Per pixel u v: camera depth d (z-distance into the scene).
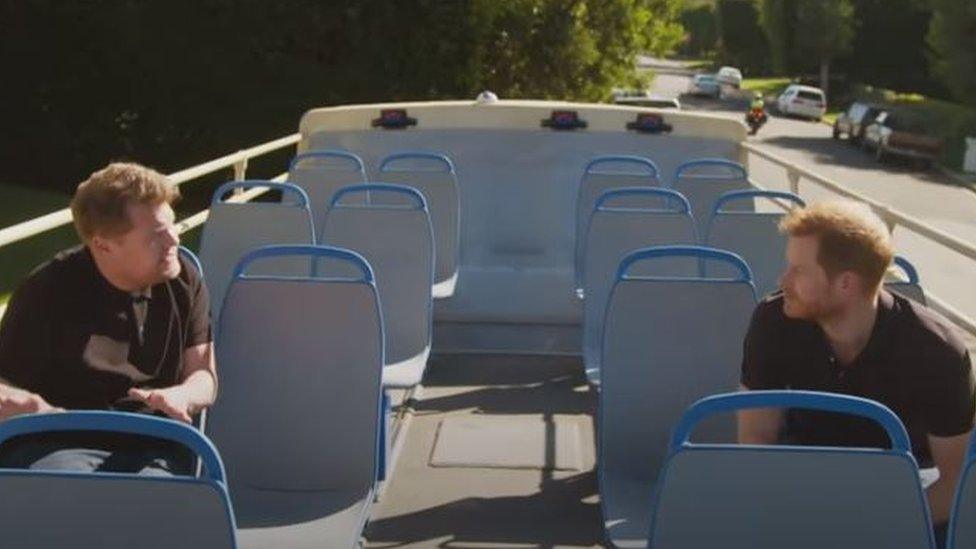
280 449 4.56
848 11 68.12
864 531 2.99
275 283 4.55
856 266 3.60
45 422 2.94
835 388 3.75
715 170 7.98
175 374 3.92
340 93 25.25
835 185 6.89
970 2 48.69
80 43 26.47
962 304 17.59
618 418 4.61
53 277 3.79
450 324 7.31
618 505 4.36
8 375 3.75
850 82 69.88
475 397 6.46
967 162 41.75
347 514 4.36
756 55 91.12
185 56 25.59
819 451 2.98
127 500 2.89
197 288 4.02
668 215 6.39
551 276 7.78
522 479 5.36
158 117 26.55
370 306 4.54
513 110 7.98
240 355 4.56
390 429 5.61
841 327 3.70
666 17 26.80
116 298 3.81
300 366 4.55
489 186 8.02
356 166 7.90
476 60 24.75
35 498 2.89
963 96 50.12
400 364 6.04
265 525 4.28
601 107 8.01
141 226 3.72
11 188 27.45
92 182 3.75
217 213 6.60
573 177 8.01
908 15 67.62
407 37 24.83
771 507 3.01
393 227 6.29
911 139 42.81
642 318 4.61
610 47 25.81
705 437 4.59
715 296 4.60
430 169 7.61
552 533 4.84
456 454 5.62
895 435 3.02
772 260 6.71
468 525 4.89
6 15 26.38
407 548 4.68
